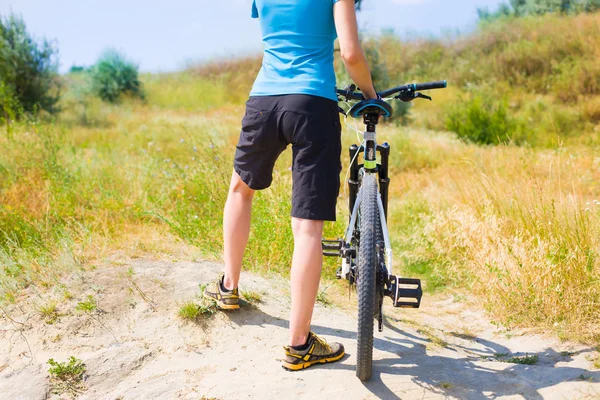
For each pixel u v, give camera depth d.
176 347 2.71
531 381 2.29
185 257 3.94
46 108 16.03
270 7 2.43
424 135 11.23
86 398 2.33
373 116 2.44
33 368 2.54
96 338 2.79
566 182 5.09
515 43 19.44
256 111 2.39
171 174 5.87
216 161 5.12
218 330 2.85
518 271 3.34
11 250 3.78
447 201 5.35
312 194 2.29
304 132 2.28
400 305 2.23
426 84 2.49
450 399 2.18
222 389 2.30
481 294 3.59
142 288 3.25
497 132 11.74
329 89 2.33
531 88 16.70
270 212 4.21
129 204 5.09
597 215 3.71
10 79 15.45
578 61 16.28
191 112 17.91
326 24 2.37
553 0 22.27
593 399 2.10
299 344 2.41
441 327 3.18
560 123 12.81
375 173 2.55
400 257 4.70
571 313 2.93
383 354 2.64
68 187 5.24
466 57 20.80
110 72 21.81
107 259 3.78
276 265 3.88
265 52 2.50
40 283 3.32
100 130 12.86
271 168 2.56
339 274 2.68
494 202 4.49
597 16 19.06
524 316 3.11
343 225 4.38
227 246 2.87
